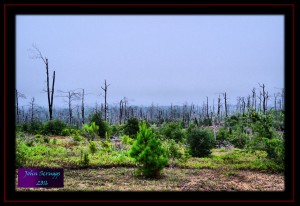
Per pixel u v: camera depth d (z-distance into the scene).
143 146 10.76
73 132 24.02
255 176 11.31
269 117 13.30
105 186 9.30
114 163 13.05
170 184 9.77
